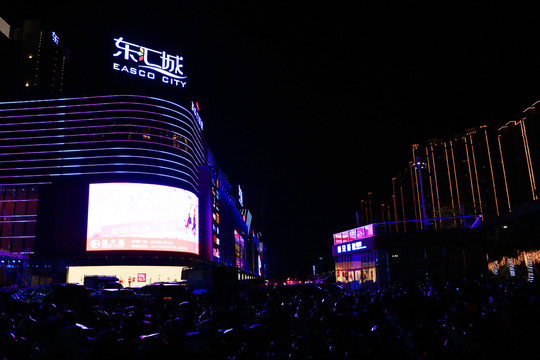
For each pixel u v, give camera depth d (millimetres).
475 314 8992
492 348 8227
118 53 100688
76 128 95062
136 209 90250
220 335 7746
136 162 92812
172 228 94062
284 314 10844
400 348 7137
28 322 7988
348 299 14719
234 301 20953
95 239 87125
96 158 92375
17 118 96750
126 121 95438
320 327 9852
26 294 34312
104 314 11141
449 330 7895
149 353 7301
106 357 5941
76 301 27594
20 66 149500
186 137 104188
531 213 42781
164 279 91062
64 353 6051
